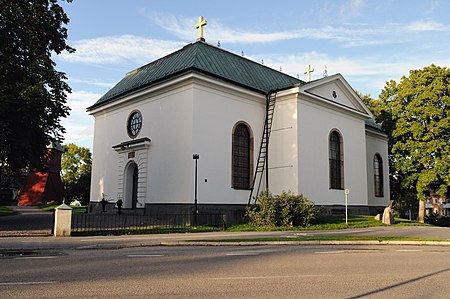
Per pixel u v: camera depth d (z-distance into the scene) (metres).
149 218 23.39
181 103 24.03
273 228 21.14
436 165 36.09
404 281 7.61
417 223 30.41
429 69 37.28
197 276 7.95
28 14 20.11
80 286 6.91
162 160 24.73
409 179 38.41
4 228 18.28
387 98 41.53
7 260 10.09
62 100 21.05
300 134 26.34
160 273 8.27
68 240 14.62
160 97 25.62
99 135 30.88
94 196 30.47
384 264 9.89
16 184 66.81
